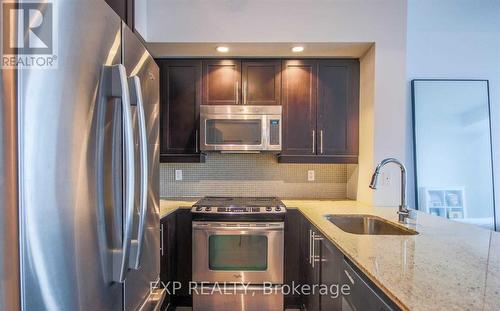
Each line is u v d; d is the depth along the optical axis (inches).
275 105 96.0
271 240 87.1
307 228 78.0
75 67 26.3
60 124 24.6
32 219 22.2
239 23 85.0
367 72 90.5
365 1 85.0
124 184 33.5
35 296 22.5
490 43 114.0
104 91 30.8
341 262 49.0
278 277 87.5
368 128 89.6
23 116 21.8
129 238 31.9
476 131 112.7
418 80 113.7
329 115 96.6
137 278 40.6
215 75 97.0
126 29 36.7
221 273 87.4
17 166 21.5
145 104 43.6
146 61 44.1
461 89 113.2
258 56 96.4
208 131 93.9
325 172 110.2
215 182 111.3
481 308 27.4
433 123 112.7
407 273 35.7
